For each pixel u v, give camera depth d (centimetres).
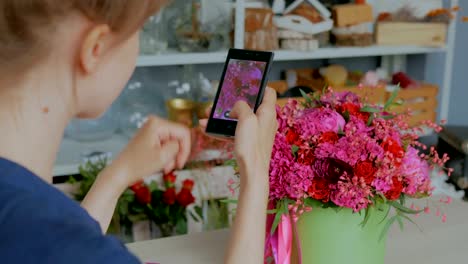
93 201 92
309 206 107
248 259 74
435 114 290
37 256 49
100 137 262
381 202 106
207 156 214
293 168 104
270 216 112
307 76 294
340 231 108
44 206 53
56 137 61
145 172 95
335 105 114
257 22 252
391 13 279
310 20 260
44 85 58
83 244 50
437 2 287
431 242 133
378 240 111
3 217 51
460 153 266
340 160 103
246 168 79
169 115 261
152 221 199
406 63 314
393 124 113
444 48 288
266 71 95
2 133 58
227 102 98
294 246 112
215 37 248
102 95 62
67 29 57
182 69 271
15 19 54
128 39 60
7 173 55
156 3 59
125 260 51
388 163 105
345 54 269
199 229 201
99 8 56
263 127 87
